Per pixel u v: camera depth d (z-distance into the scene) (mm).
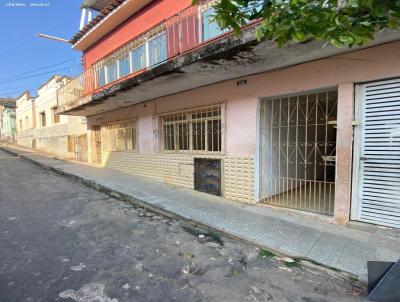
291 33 1973
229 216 5070
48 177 10195
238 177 6074
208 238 4277
